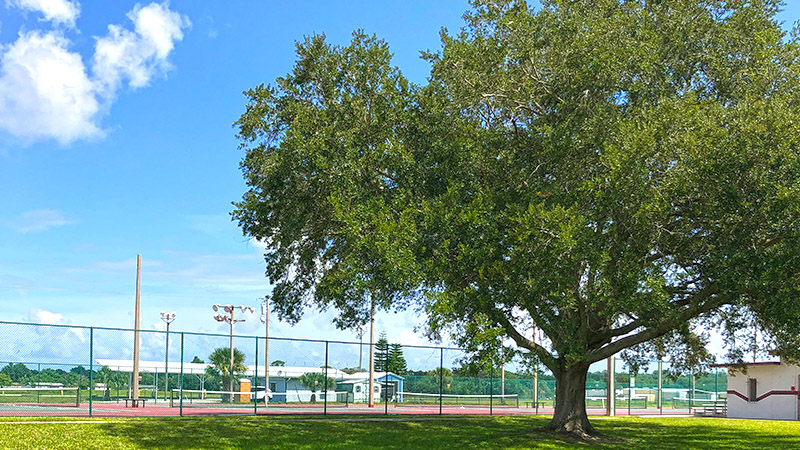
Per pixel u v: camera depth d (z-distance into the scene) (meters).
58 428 22.33
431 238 21.97
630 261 20.30
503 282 21.70
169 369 44.16
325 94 24.67
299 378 46.53
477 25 25.59
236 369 46.78
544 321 23.22
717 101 22.67
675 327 24.25
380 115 23.83
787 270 18.88
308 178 23.17
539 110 23.98
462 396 49.22
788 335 24.52
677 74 23.39
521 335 26.69
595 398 57.94
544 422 33.47
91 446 19.52
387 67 24.50
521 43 23.09
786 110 18.86
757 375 44.91
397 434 26.19
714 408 48.09
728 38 23.05
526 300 21.45
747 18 23.12
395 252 20.55
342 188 22.77
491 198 22.34
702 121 19.67
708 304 23.09
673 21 23.22
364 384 48.16
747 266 19.17
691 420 39.09
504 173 23.42
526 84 22.97
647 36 22.45
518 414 41.62
